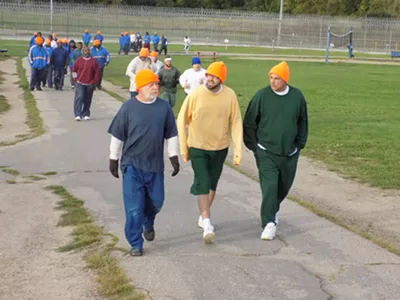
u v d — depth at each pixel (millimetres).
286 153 6992
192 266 6172
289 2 94938
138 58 16125
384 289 5676
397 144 13961
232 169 11016
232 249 6730
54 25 69938
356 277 5957
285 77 6844
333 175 10992
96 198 8922
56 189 9430
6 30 68375
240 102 21203
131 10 72312
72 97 21938
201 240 7027
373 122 17422
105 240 7027
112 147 6430
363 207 8977
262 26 74812
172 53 54250
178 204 8570
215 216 8023
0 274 6117
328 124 16828
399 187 10164
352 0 92250
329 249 6773
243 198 8969
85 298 5520
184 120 6973
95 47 24234
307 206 8602
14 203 8656
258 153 7102
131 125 6309
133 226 6387
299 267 6199
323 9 92812
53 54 24078
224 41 70312
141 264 6215
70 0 86188
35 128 15391
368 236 7359
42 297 5559
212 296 5453
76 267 6273
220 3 95688
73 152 12289
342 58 53875
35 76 23641
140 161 6371
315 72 37406
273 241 7023
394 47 71750
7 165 11156
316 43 73125
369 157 12500
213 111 6891
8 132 14992
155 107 6375
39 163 11328
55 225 7684
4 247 6895
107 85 27078
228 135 7102
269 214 7055
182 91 24281
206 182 6961
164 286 5660
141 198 6387
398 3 86812
